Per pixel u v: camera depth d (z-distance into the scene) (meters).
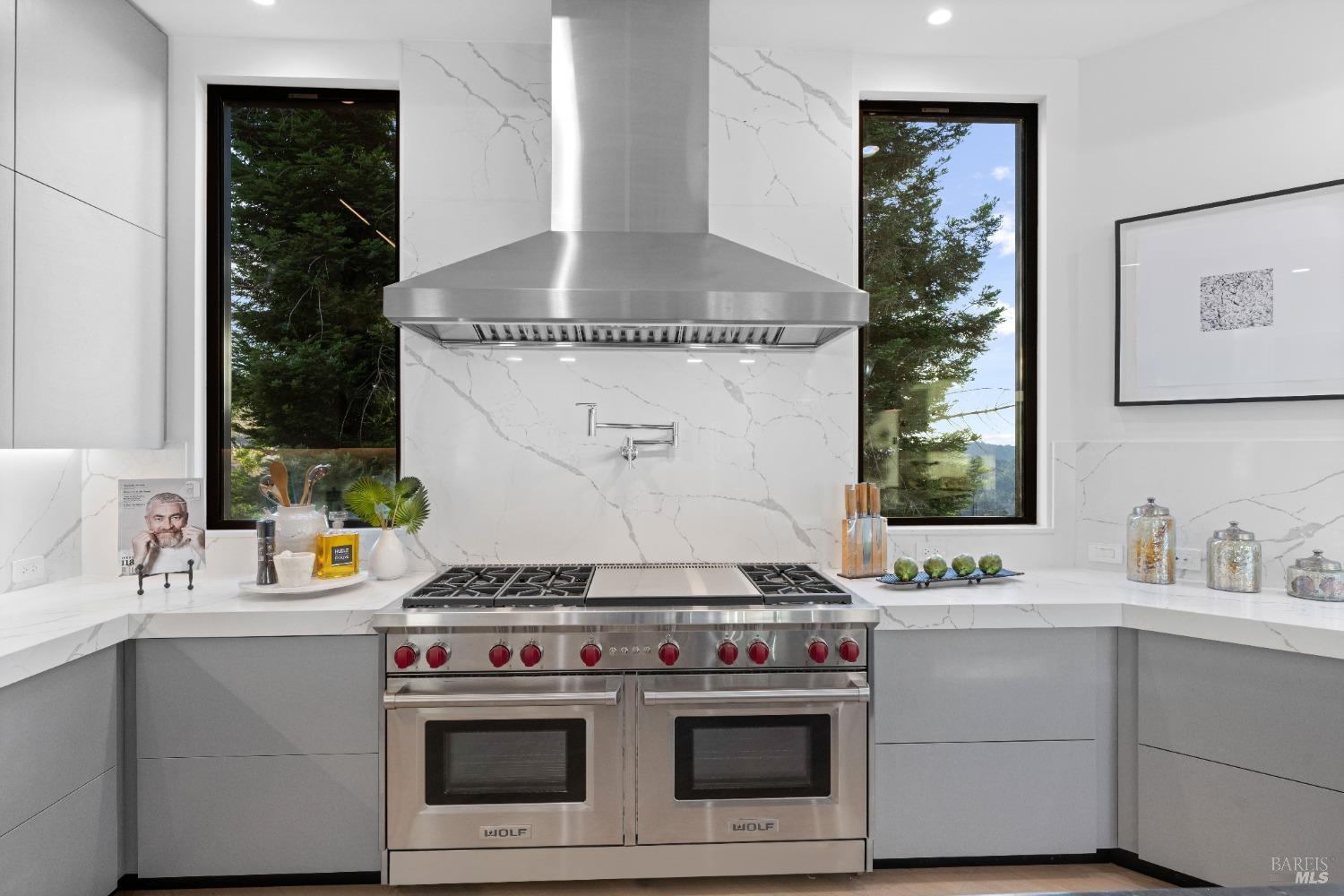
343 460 2.56
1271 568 2.21
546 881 1.96
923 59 2.58
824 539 2.53
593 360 2.49
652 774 1.91
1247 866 1.81
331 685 1.89
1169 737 1.94
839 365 2.54
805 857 1.96
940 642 1.99
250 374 2.54
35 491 2.17
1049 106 2.60
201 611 1.86
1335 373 2.12
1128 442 2.47
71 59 1.98
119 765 1.85
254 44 2.44
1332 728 1.70
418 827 1.89
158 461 2.39
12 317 1.79
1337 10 2.15
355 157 2.58
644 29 2.16
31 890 1.54
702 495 2.51
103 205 2.11
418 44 2.46
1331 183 2.12
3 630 1.65
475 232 2.46
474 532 2.46
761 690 1.89
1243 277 2.26
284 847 1.89
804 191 2.53
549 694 1.85
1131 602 2.00
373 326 2.58
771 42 2.48
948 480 2.68
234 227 2.54
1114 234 2.51
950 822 2.00
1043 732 2.02
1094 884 1.95
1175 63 2.41
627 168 2.14
